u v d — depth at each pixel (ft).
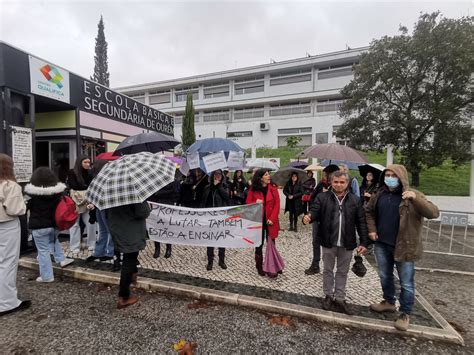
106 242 14.29
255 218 12.89
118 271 13.01
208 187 14.44
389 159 31.86
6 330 8.70
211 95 104.58
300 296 11.03
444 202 28.66
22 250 15.70
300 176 23.67
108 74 110.73
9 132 14.62
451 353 8.02
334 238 9.64
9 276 9.65
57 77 18.31
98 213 14.05
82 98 21.17
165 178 9.92
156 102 113.70
